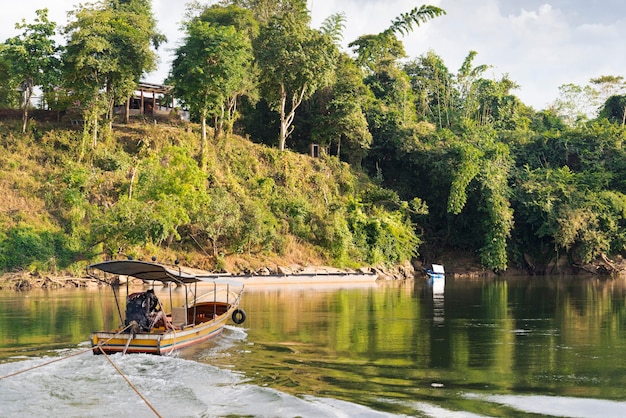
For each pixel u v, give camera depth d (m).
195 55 45.50
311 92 51.53
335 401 10.84
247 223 42.38
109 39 44.28
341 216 48.56
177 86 46.62
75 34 43.19
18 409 10.50
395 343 16.73
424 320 21.64
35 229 37.31
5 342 16.44
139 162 41.53
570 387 11.89
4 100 48.91
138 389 11.65
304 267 43.50
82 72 43.88
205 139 47.19
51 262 35.50
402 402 10.80
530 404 10.72
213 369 13.13
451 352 15.46
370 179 57.06
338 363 14.04
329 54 51.91
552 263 55.50
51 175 41.84
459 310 24.91
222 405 10.63
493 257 51.97
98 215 37.78
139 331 14.77
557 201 53.84
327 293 33.03
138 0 54.69
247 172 49.00
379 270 47.50
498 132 63.06
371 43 62.88
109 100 46.00
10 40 43.50
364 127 55.81
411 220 55.22
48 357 14.29
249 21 55.81
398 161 58.88
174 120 52.16
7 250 35.59
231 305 19.44
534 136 62.44
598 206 53.91
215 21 55.94
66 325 19.56
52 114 48.72
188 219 38.50
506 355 15.06
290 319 21.59
